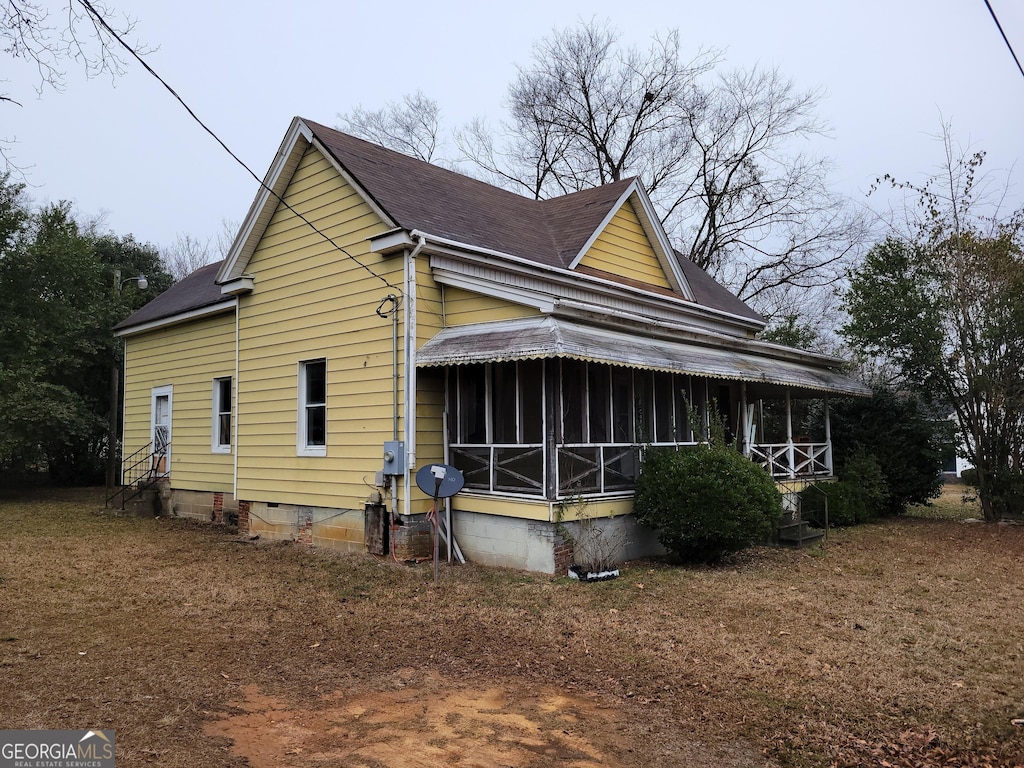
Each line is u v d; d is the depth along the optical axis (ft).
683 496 32.40
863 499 50.06
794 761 14.74
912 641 22.25
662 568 33.12
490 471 33.68
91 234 99.30
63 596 27.55
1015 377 49.57
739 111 95.55
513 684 18.85
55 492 74.95
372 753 14.67
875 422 56.65
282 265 42.63
